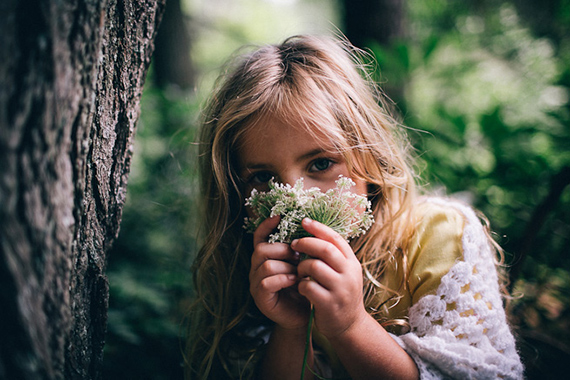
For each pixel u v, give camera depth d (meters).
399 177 0.48
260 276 0.39
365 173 0.45
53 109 0.28
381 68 1.01
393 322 0.44
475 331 0.40
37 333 0.29
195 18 2.95
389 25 1.20
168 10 1.75
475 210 0.52
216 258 0.50
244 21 4.28
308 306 0.42
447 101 1.49
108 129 0.39
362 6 1.20
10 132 0.27
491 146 0.85
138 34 0.40
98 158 0.38
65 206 0.31
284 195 0.39
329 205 0.40
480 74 1.74
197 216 0.57
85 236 0.37
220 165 0.46
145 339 0.65
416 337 0.40
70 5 0.28
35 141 0.28
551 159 0.88
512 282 0.59
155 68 1.84
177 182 1.09
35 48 0.27
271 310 0.40
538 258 0.72
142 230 1.02
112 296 0.72
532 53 1.82
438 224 0.45
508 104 1.35
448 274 0.42
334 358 0.49
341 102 0.44
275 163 0.42
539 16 1.91
